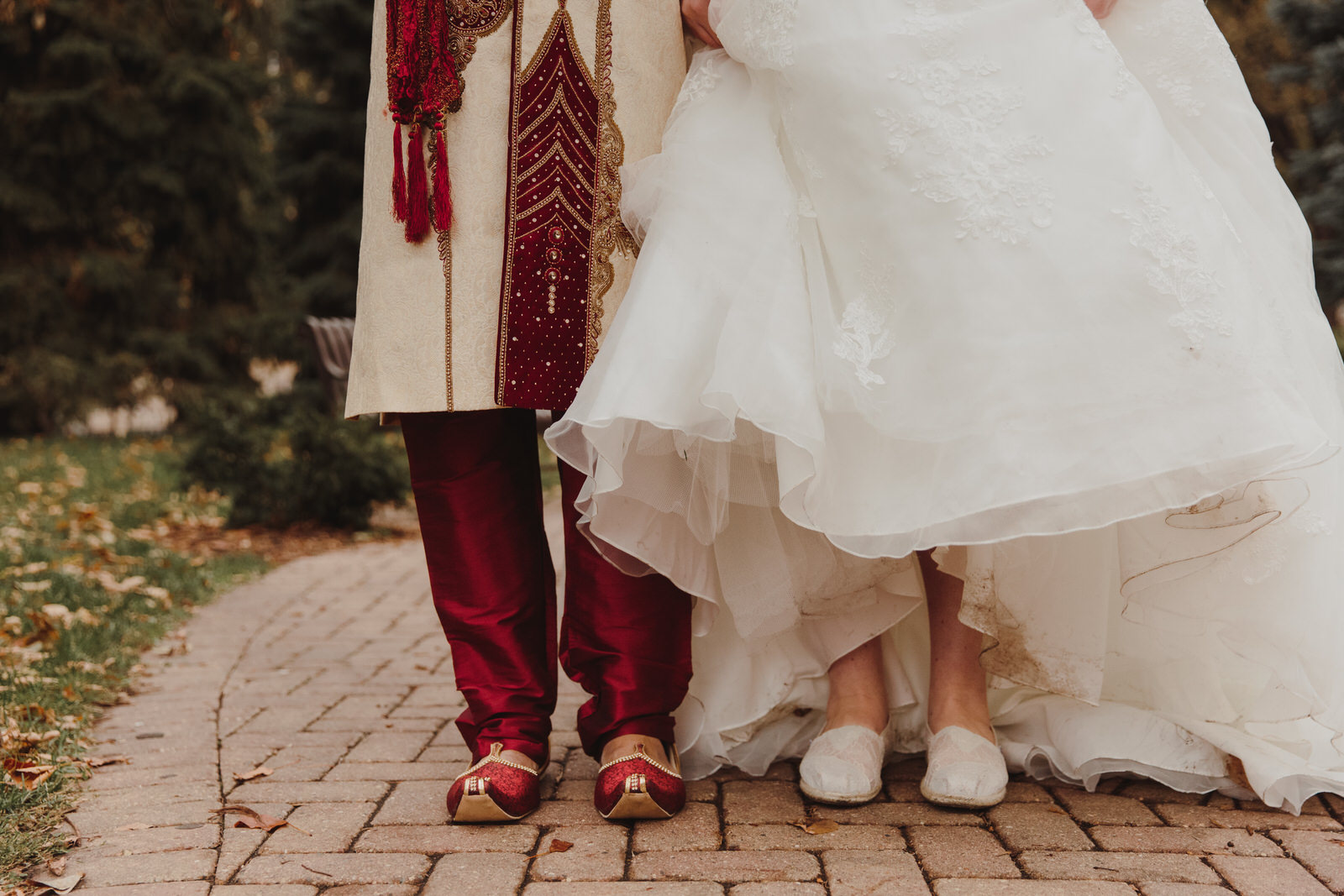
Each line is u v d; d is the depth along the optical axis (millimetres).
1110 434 1542
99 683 2855
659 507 1781
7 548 4598
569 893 1556
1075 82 1688
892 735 2104
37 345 12375
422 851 1731
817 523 1618
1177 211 1627
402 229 1840
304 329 7039
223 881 1625
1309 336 1839
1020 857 1679
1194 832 1773
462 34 1816
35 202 12398
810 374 1621
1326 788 1854
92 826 1857
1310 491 1713
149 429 14430
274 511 6094
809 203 1770
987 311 1596
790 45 1756
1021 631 1944
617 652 1908
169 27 13172
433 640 3535
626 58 1886
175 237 13484
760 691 2084
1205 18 1909
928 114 1669
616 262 1878
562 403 1839
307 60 13406
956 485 1572
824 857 1681
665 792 1836
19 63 12531
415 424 1924
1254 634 1775
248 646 3434
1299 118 15008
